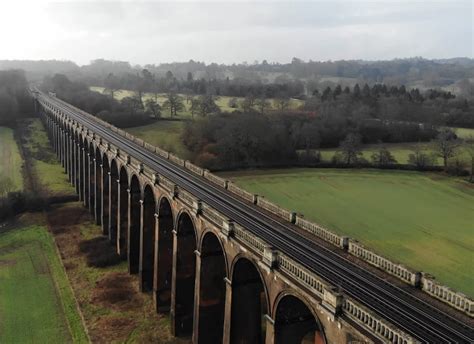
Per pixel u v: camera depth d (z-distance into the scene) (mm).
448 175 118625
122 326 53469
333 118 151750
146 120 164125
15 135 164875
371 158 128625
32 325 53281
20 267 68688
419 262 70125
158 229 54875
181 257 50562
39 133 170000
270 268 33094
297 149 133500
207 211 43250
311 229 42938
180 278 50969
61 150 130500
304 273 30156
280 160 125375
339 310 26953
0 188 97125
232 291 39750
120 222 70250
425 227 84562
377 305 29156
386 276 33531
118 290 61531
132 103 185625
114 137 92875
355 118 155750
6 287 62312
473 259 71188
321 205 95625
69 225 86375
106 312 56469
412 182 113312
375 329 24734
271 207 49281
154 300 57250
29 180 112875
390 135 150500
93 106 182000
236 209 49375
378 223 86312
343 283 32125
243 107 180250
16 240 79438
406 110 167875
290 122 145500
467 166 119062
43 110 180375
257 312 41438
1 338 50594
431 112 170125
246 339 41406
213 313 46188
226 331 40812
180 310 51531
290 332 34312
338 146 143375
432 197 102375
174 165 70312
